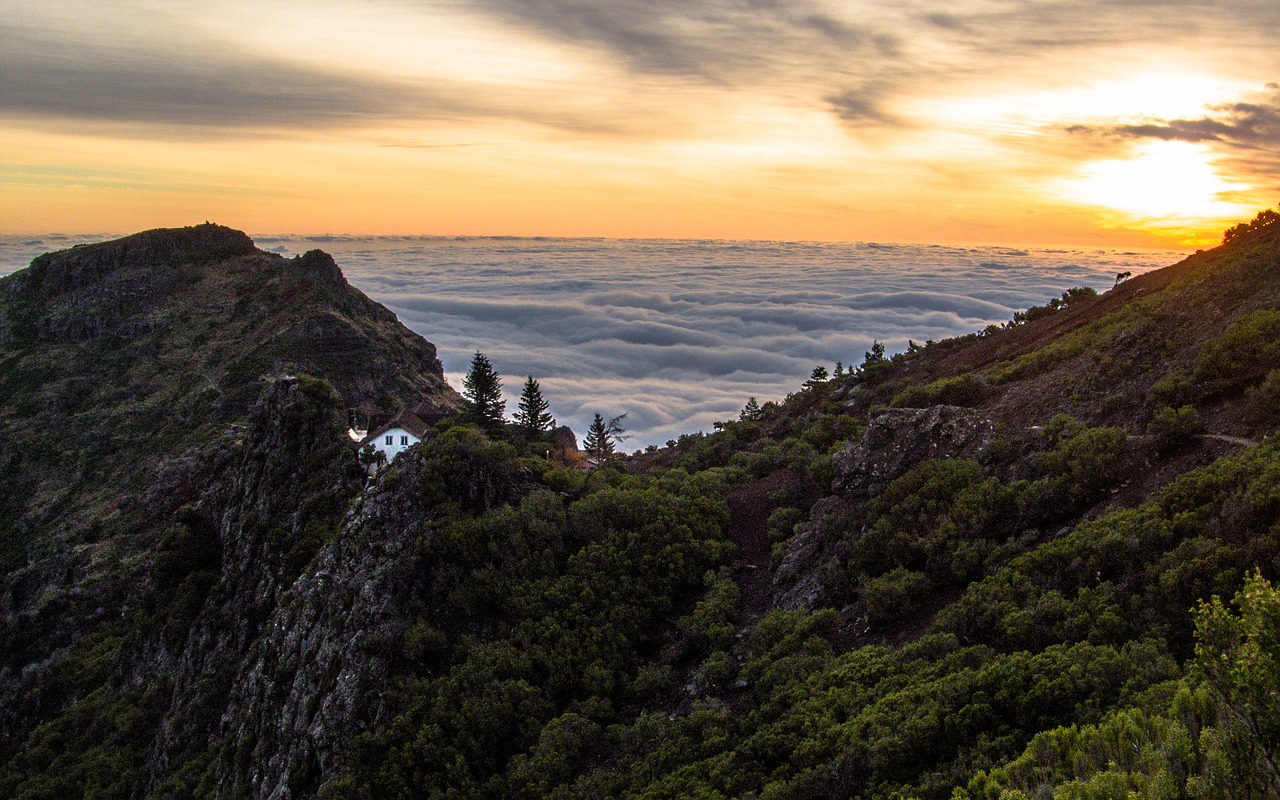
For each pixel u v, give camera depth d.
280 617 59.34
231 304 160.25
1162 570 32.97
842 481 55.94
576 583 54.25
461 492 59.44
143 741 67.00
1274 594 19.44
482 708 45.91
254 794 50.53
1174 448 42.22
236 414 127.19
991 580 39.38
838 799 31.20
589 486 64.25
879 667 37.88
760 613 50.84
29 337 159.62
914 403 63.03
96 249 173.38
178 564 81.06
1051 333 77.31
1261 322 46.19
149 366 145.62
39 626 90.25
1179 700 24.58
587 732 44.28
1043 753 26.08
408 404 132.25
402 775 43.72
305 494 74.25
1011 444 50.12
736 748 38.03
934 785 28.11
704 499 62.53
